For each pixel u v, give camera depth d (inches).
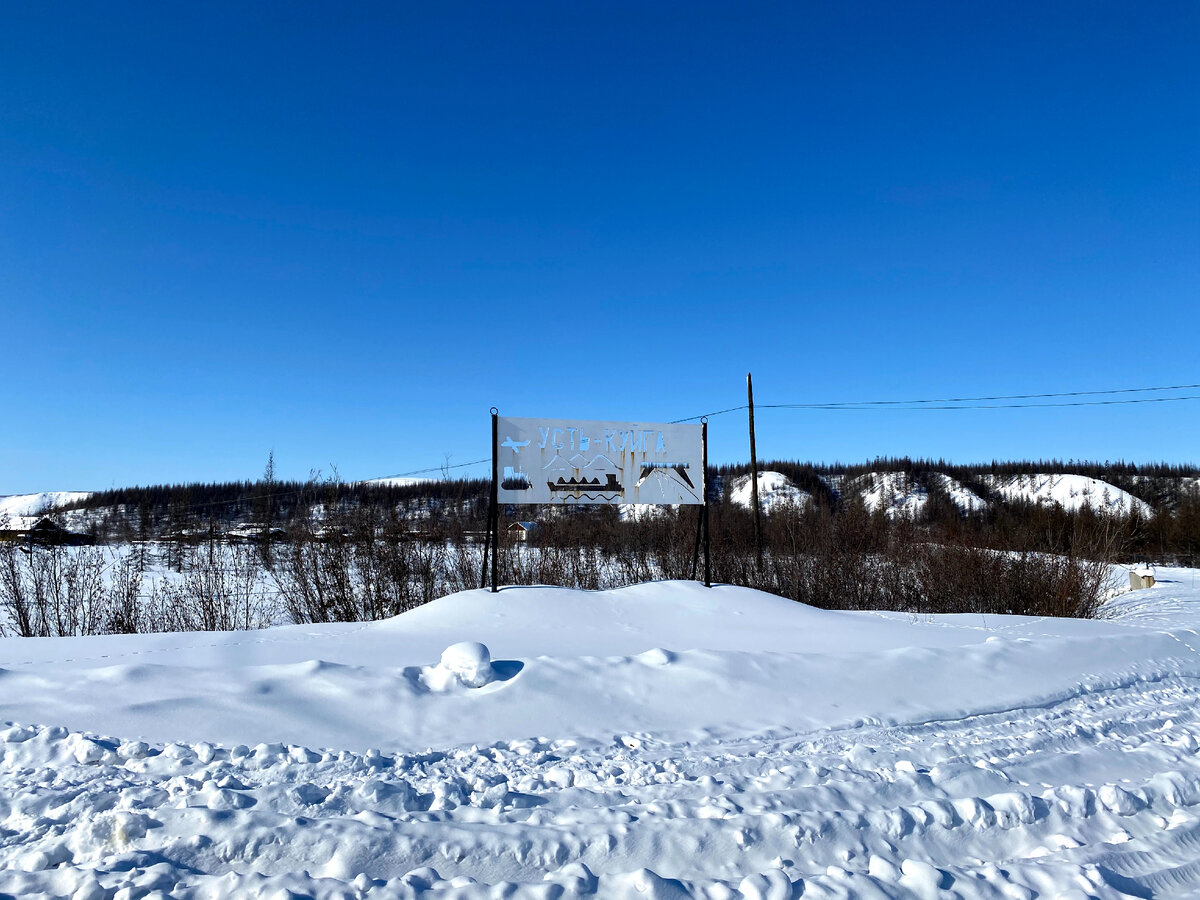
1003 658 320.5
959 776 185.6
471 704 224.4
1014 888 130.6
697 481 456.1
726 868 138.3
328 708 211.5
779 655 286.0
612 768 186.4
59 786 156.6
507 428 416.2
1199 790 183.5
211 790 154.9
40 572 506.6
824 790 171.8
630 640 342.6
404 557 570.6
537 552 671.1
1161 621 616.7
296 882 121.1
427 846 135.0
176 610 519.5
